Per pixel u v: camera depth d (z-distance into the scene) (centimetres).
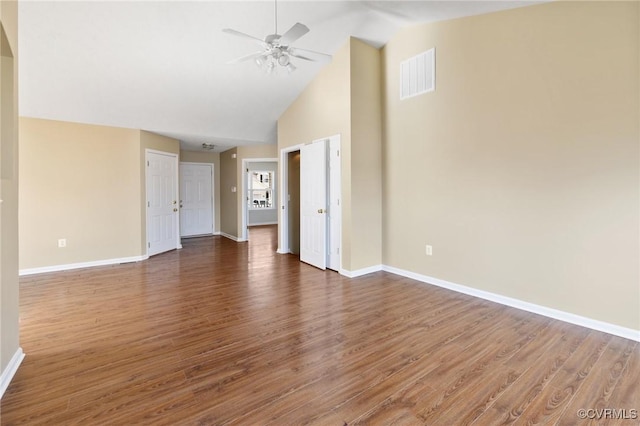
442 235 377
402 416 165
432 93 378
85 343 243
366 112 429
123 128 511
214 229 830
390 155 435
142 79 407
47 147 448
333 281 407
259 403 175
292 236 603
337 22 371
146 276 432
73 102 427
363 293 359
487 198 331
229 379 197
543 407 171
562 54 273
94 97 425
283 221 587
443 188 373
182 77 417
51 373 203
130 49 354
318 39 398
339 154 434
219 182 832
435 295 351
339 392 185
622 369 205
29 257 440
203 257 555
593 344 238
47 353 228
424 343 243
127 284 395
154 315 298
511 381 194
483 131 331
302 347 238
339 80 427
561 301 283
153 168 560
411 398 179
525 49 296
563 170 277
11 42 204
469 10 321
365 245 437
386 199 445
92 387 188
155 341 247
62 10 293
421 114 392
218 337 254
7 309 195
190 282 404
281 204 583
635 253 242
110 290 372
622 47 242
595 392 183
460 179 355
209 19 327
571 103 270
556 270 285
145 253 539
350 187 418
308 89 487
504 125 314
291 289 375
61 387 188
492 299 331
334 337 254
